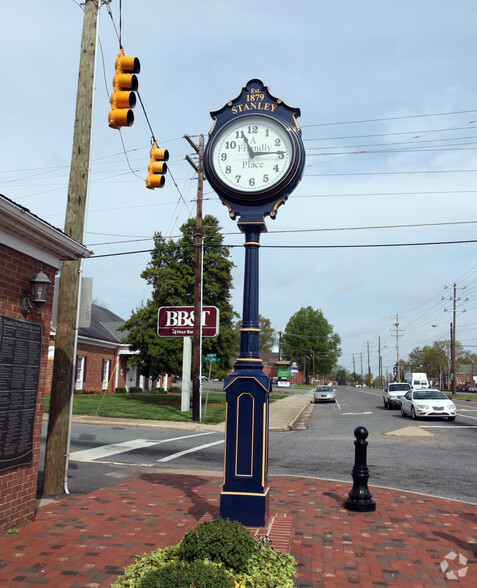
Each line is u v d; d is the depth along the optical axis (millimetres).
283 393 54906
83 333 34000
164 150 8516
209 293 27375
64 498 7504
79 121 8523
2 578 4547
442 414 21719
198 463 11125
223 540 4277
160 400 29031
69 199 8391
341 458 12031
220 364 27359
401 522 6582
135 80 7359
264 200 6262
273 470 10508
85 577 4598
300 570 4945
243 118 6418
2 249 5727
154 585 3637
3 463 5590
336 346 99500
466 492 8641
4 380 5590
